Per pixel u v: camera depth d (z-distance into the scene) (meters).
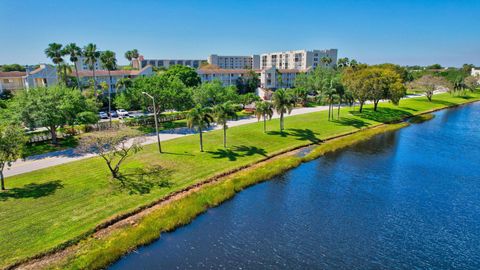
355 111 82.06
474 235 25.86
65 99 48.31
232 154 44.03
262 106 55.72
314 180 37.28
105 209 27.38
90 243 22.88
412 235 25.77
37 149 44.75
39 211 26.47
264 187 35.00
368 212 29.58
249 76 124.38
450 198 32.81
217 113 45.44
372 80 77.88
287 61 187.00
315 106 93.06
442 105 101.12
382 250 23.64
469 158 46.25
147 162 39.03
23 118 44.06
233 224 26.84
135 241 23.34
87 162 38.72
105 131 34.91
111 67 77.62
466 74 155.50
